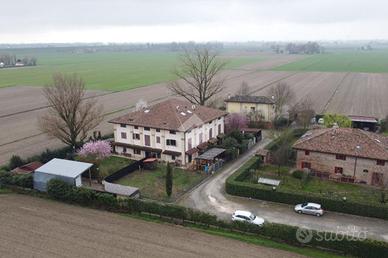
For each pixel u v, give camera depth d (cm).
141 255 3638
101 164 6312
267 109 8675
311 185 5469
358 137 5669
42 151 6988
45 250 3706
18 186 5231
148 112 6838
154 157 6556
